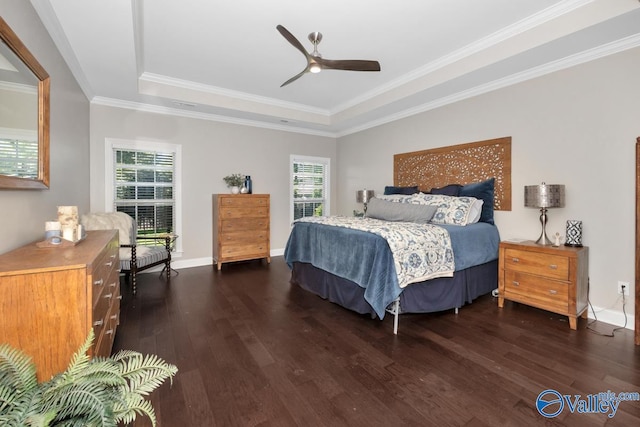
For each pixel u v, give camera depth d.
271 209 5.41
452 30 2.72
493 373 1.87
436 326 2.55
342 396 1.65
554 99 2.91
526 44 2.61
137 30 2.58
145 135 4.21
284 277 4.06
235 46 3.00
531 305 2.78
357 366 1.95
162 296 3.27
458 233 2.89
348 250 2.76
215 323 2.59
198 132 4.63
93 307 1.37
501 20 2.56
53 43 2.31
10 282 1.18
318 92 4.34
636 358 2.02
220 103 4.26
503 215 3.36
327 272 3.12
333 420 1.47
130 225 3.50
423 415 1.51
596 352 2.10
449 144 3.90
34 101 1.85
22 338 1.20
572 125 2.80
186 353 2.09
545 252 2.65
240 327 2.52
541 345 2.21
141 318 2.68
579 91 2.74
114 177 4.05
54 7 2.04
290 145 5.59
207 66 3.47
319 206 6.08
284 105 4.82
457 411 1.54
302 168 5.84
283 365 1.95
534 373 1.86
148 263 3.54
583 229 2.75
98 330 1.50
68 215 1.86
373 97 4.34
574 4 2.29
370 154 5.22
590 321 2.65
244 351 2.13
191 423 1.44
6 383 0.94
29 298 1.21
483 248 3.10
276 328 2.51
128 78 3.26
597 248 2.67
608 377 1.82
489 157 3.48
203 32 2.74
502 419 1.48
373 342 2.27
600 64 2.61
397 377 1.83
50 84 2.21
